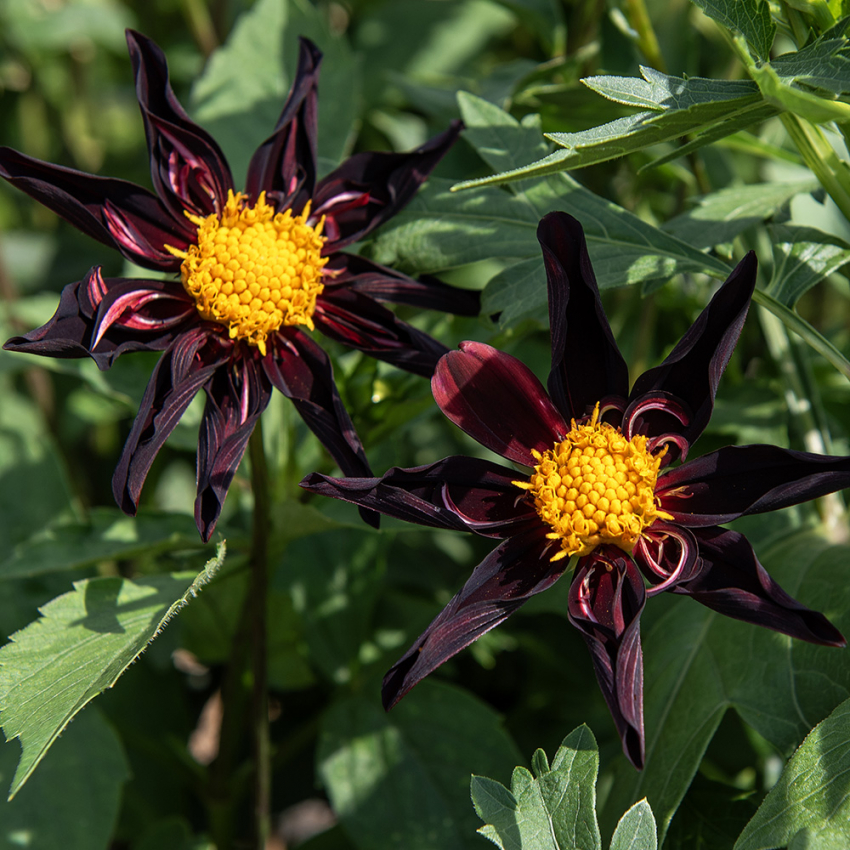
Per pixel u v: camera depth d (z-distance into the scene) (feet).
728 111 1.70
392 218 1.89
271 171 1.85
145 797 2.15
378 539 2.11
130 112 3.34
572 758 1.70
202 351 1.80
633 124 1.70
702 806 1.83
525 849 1.68
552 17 2.20
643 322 2.08
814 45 1.71
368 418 1.91
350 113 2.06
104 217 1.79
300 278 1.81
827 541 1.88
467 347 1.75
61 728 1.70
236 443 1.74
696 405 1.74
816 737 1.72
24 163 1.75
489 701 2.28
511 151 1.89
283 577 2.09
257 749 1.91
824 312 2.41
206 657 2.12
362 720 2.00
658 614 1.92
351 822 1.95
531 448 1.76
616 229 1.85
